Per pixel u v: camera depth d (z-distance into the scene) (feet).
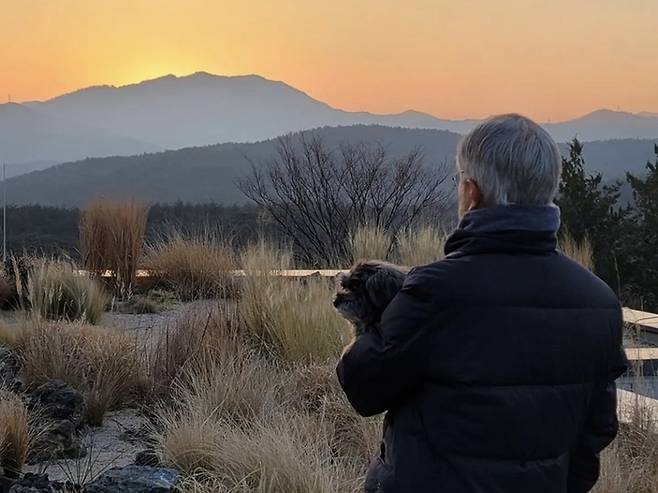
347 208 44.14
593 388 6.47
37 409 15.10
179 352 19.02
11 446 13.32
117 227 31.86
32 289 23.31
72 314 25.68
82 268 32.07
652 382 17.02
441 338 6.07
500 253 6.25
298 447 13.05
